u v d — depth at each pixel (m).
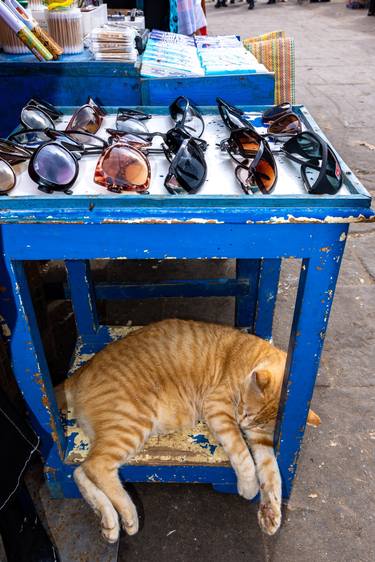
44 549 1.49
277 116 1.64
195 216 1.08
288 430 1.53
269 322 2.26
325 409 2.13
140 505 1.73
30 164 1.15
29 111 1.59
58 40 2.16
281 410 1.51
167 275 3.04
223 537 1.64
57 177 1.15
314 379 1.39
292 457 1.61
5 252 1.15
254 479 1.60
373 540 1.64
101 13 2.65
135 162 1.18
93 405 1.66
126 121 1.57
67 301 2.69
